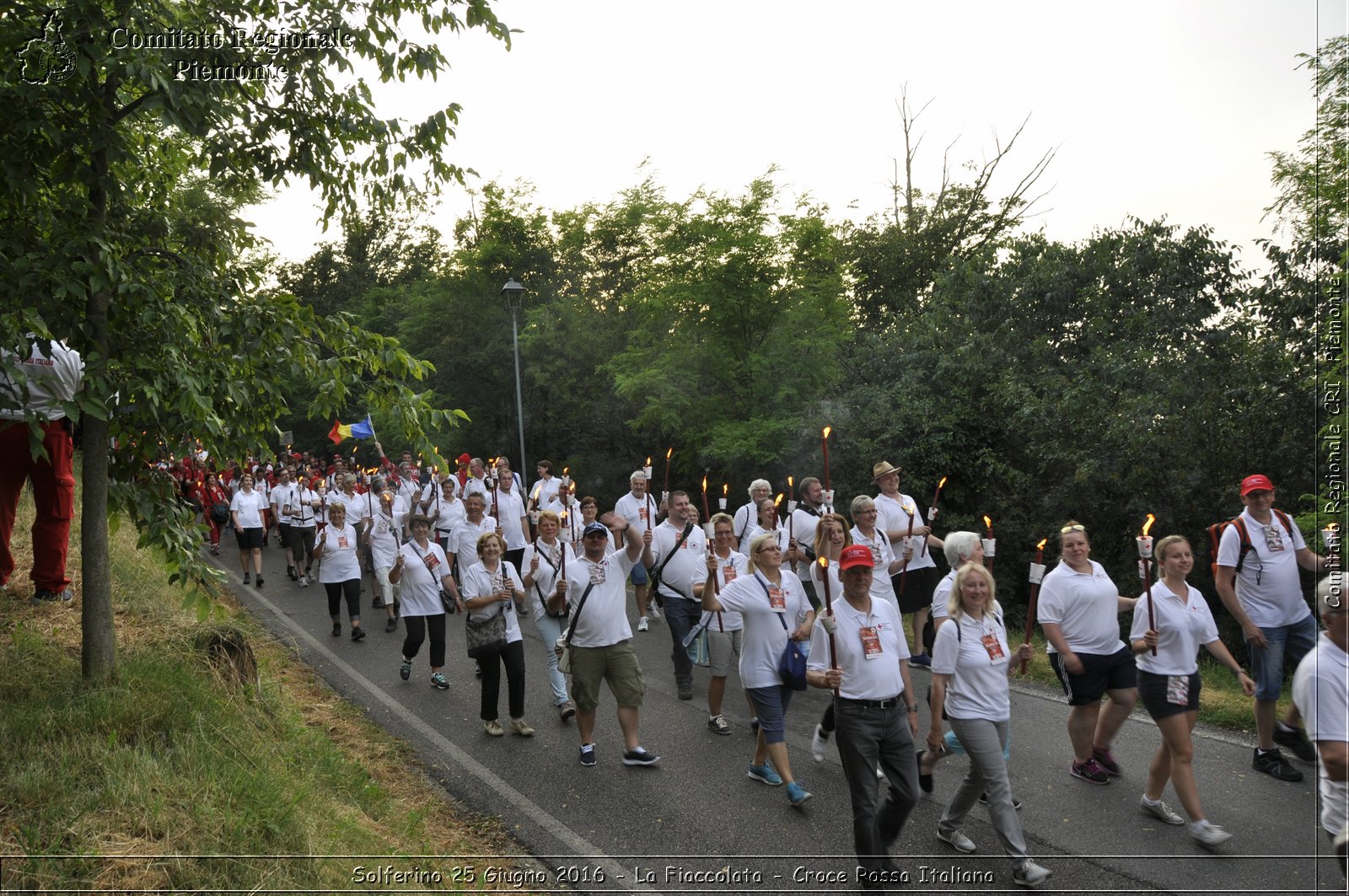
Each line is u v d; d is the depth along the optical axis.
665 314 19.20
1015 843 5.10
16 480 8.38
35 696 5.78
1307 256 11.64
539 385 25.27
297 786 5.74
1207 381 13.89
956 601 5.36
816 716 8.41
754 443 17.31
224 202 6.70
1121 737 7.42
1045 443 15.51
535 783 6.91
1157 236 17.95
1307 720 3.74
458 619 12.99
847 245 28.70
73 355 7.15
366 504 15.48
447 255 28.97
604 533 7.23
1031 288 18.59
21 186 5.39
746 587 6.51
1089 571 6.50
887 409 17.77
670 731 8.04
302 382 8.12
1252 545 6.55
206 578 6.47
